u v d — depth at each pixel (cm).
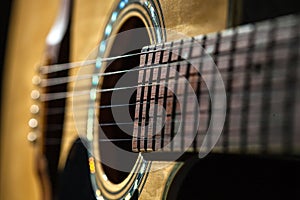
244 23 36
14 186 54
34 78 53
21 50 57
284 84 30
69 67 48
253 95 31
